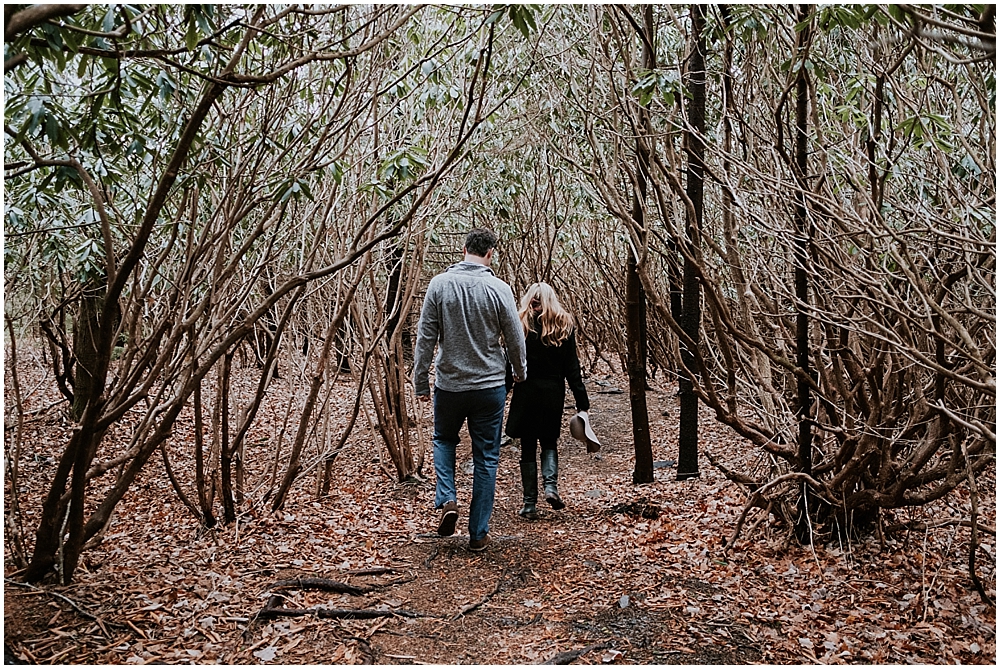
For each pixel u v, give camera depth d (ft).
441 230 25.16
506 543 13.97
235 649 9.46
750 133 14.55
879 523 11.86
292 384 19.24
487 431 13.58
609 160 19.03
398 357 19.20
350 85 13.08
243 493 16.93
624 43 15.38
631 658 9.30
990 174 10.90
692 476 18.33
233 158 13.21
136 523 14.96
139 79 10.07
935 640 9.37
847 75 14.08
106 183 11.57
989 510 13.44
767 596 10.91
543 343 15.98
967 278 10.59
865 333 9.07
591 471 21.07
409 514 16.07
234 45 10.75
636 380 18.33
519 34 18.21
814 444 13.10
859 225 10.75
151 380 10.51
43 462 18.93
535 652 9.61
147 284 11.58
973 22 8.13
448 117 17.93
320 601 11.00
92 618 9.92
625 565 12.51
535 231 30.89
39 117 8.53
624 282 34.27
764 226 11.58
